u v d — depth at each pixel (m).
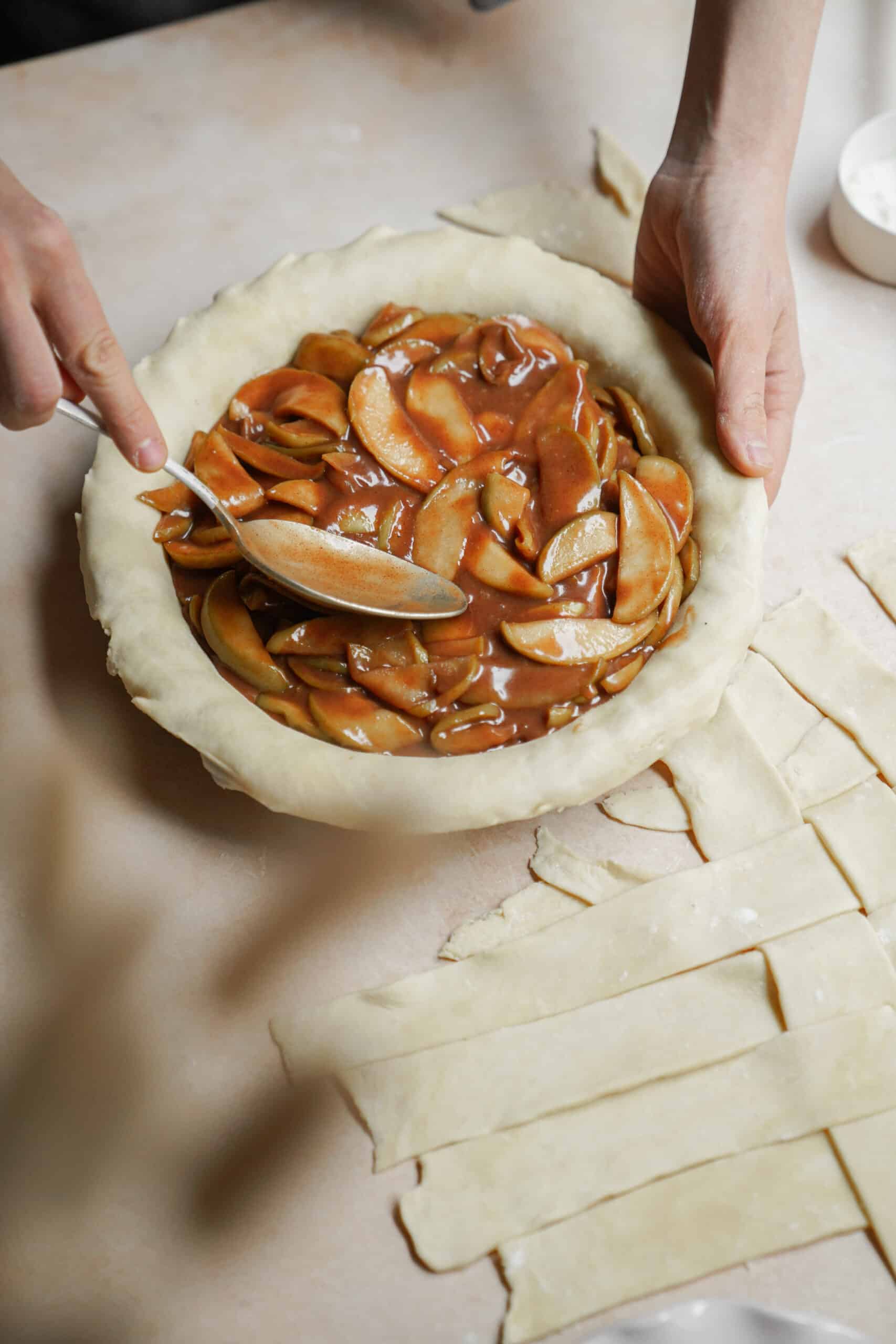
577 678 0.66
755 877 0.66
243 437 0.72
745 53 0.74
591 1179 0.60
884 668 0.71
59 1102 0.64
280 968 0.66
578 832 0.68
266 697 0.67
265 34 0.98
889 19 0.98
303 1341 0.59
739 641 0.67
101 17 1.03
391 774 0.64
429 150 0.92
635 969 0.64
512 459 0.71
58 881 0.68
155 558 0.70
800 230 0.87
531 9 0.99
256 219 0.90
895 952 0.64
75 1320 0.60
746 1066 0.62
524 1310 0.59
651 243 0.77
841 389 0.81
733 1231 0.60
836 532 0.76
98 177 0.92
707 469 0.71
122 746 0.71
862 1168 0.60
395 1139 0.62
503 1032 0.63
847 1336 0.57
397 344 0.75
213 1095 0.64
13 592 0.76
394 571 0.67
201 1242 0.61
